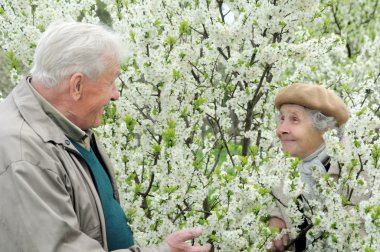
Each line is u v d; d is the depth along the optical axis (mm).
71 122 1756
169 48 2959
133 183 2641
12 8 3162
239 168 2438
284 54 2877
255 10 2842
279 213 2605
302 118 2445
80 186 1704
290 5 2809
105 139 2730
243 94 3074
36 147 1597
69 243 1557
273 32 2947
